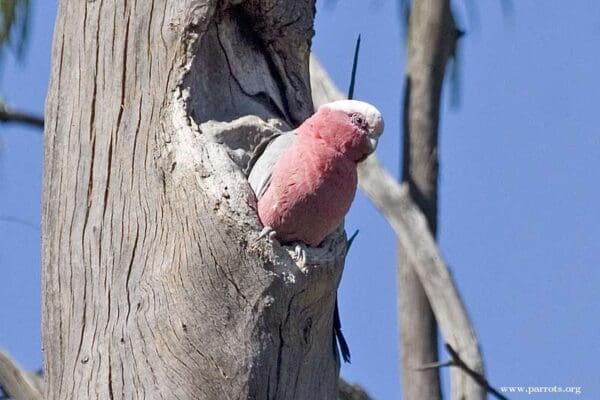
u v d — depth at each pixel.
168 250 7.57
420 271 12.16
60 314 8.02
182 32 8.00
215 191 7.40
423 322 12.79
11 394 10.41
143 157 7.83
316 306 7.56
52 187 8.24
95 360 7.69
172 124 7.79
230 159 7.68
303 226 8.24
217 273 7.33
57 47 8.43
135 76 8.03
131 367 7.53
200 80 8.41
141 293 7.59
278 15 8.96
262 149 8.52
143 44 8.06
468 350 11.77
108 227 7.87
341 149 8.53
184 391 7.34
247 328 7.32
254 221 7.38
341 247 8.02
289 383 7.55
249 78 8.94
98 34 8.20
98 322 7.78
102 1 8.23
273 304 7.32
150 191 7.74
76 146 8.14
